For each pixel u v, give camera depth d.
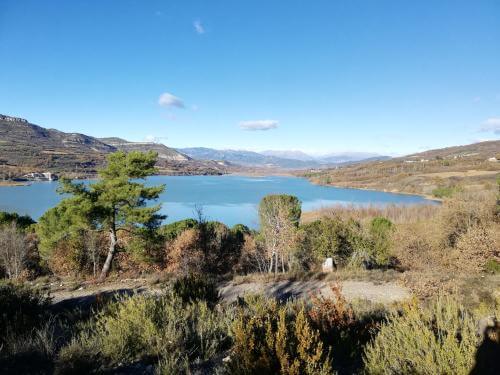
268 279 14.77
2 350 5.13
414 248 21.69
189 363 4.61
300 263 24.75
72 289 13.61
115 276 15.73
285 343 3.65
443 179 138.00
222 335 5.45
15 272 22.83
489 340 3.00
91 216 20.03
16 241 23.52
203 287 8.07
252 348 3.68
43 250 23.89
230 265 27.02
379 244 23.72
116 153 21.55
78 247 23.98
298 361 3.46
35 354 5.04
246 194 134.12
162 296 6.93
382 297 11.11
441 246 21.17
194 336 5.29
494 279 11.39
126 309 5.74
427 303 7.68
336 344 4.64
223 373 3.96
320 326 4.97
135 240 22.47
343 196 129.50
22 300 7.38
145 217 20.19
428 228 22.95
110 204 20.05
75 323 7.04
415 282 11.09
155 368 4.45
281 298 11.83
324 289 12.77
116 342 4.96
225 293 12.71
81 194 20.17
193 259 23.52
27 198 106.19
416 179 152.12
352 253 23.11
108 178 21.47
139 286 13.84
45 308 8.14
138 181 22.83
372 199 116.62
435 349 3.41
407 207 61.81
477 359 3.08
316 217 60.06
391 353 3.65
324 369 3.46
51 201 98.69
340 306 5.41
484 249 16.95
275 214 27.03
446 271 16.59
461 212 22.08
